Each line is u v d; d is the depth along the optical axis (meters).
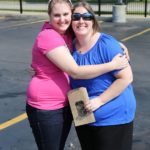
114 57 3.64
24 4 30.05
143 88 8.56
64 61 3.67
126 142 3.82
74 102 3.75
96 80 3.71
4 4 30.17
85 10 3.73
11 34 16.47
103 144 3.78
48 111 3.79
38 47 3.75
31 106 3.84
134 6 27.61
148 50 12.68
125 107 3.75
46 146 3.87
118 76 3.67
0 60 11.45
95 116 3.72
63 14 3.77
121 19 19.86
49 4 3.82
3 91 8.48
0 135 6.18
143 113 7.04
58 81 3.81
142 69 10.20
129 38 15.00
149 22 19.94
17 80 9.31
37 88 3.80
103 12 23.59
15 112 7.18
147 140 5.95
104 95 3.69
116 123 3.74
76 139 5.93
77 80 3.79
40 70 3.81
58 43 3.70
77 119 3.75
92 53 3.71
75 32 3.76
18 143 5.90
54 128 3.82
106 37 3.75
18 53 12.45
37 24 19.72
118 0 20.06
